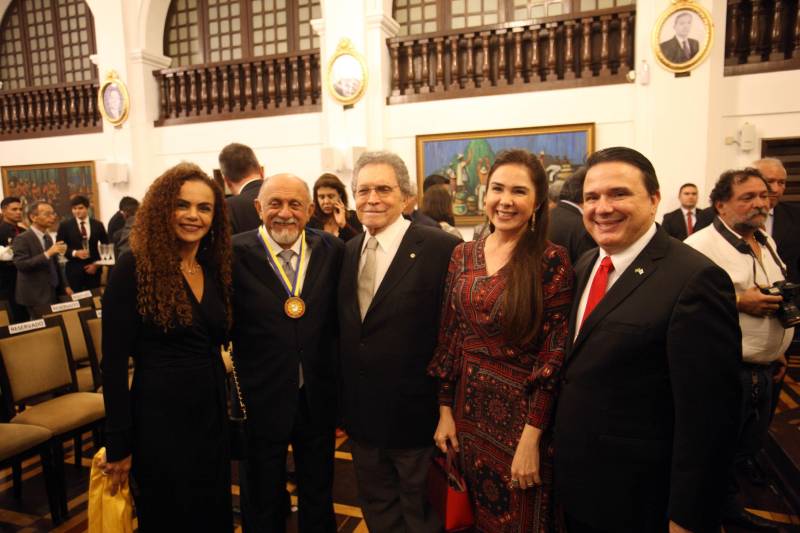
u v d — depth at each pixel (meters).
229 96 8.19
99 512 1.93
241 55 8.74
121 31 8.23
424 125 6.98
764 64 5.75
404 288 2.02
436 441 1.98
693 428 1.36
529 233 1.77
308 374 2.13
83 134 8.97
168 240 1.89
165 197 1.89
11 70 10.11
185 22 8.98
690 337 1.36
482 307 1.78
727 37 5.99
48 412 2.96
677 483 1.38
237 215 2.84
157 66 8.56
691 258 1.46
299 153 7.72
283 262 2.22
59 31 9.77
